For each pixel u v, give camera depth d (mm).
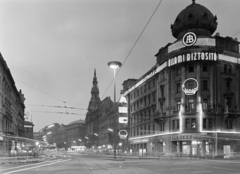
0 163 26672
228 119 49312
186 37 50125
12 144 54031
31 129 121688
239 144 48812
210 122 48188
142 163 26688
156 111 57719
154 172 15484
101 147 108625
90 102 152000
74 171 16578
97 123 121875
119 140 81375
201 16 51438
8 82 51625
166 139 52000
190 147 48188
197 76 49094
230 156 46469
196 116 47938
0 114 41906
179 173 14727
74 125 175250
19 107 78250
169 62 52906
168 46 54469
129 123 76438
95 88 155250
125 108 70000
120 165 23109
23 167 21281
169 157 47219
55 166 22031
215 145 46844
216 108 48375
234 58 51844
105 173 14945
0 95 41906
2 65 43281
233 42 52938
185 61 49750
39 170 17562
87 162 29625
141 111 67312
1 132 42875
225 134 48000
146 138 62188
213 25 51812
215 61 49500
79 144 165625
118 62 33875
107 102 116125
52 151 127562
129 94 78438
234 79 51500
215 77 49312
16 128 70062
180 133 48812
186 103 49781
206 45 49531
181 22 52844
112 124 92062
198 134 47188
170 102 52719
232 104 50219
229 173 14359
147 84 65188
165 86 54844
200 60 49062
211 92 48875
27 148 64688
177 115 50188
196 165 21891
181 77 50812
